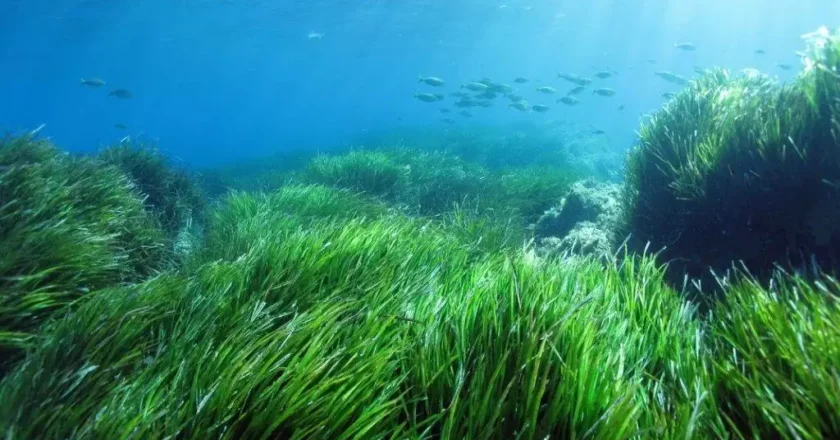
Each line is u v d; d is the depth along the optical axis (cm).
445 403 227
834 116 371
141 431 184
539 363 211
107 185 536
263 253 374
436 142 2912
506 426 206
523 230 784
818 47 454
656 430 199
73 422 198
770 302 258
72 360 244
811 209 386
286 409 204
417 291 337
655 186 555
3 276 294
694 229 479
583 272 365
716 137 480
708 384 218
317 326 262
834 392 185
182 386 221
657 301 321
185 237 730
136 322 283
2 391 207
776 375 207
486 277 339
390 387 225
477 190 1002
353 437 206
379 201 852
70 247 352
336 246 391
